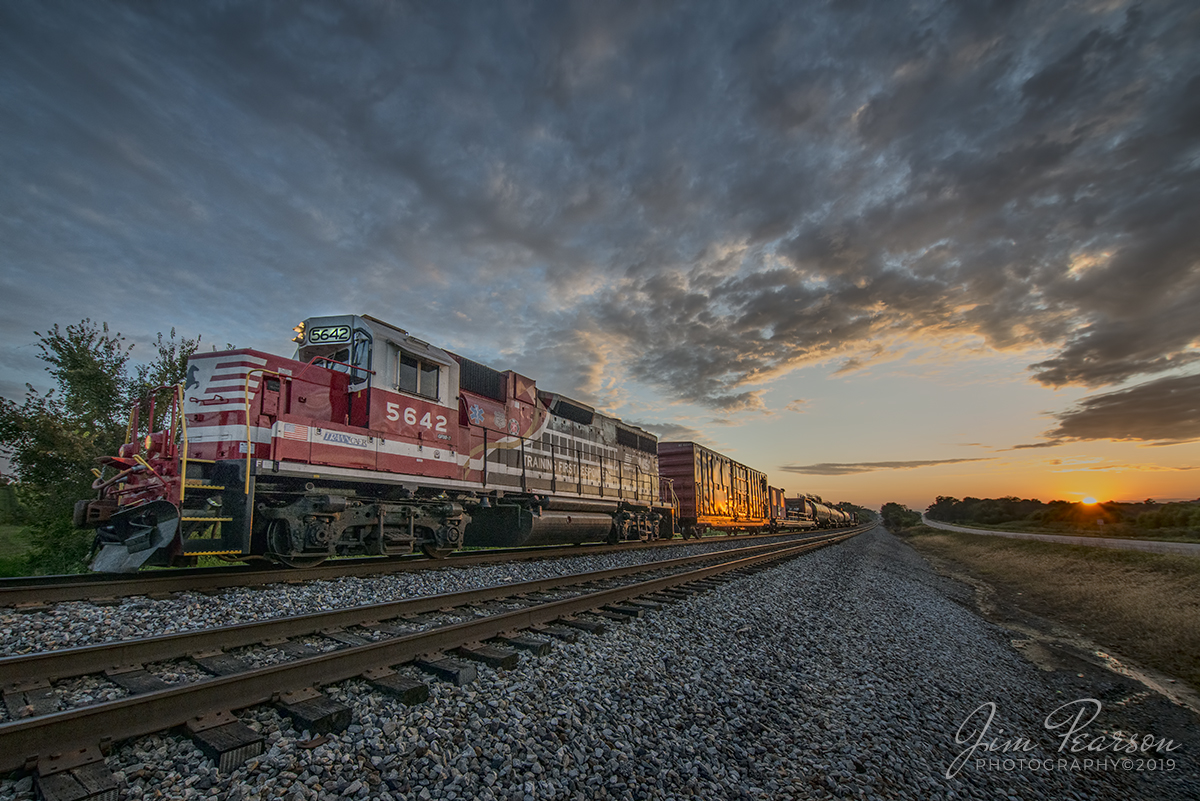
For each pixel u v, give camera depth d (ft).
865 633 31.86
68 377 42.11
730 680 20.01
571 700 15.65
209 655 15.87
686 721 16.28
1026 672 35.81
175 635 15.49
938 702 23.85
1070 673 38.27
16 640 16.01
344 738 11.94
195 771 10.43
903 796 15.06
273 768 10.69
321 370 30.81
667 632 23.54
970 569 108.99
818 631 29.66
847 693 21.65
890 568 79.15
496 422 42.27
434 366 36.14
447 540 36.42
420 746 12.00
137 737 10.93
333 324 33.19
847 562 69.82
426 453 34.50
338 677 14.21
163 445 26.05
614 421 63.77
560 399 52.42
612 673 18.08
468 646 17.79
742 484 106.11
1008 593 76.59
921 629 37.78
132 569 22.98
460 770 11.64
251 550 28.60
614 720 15.17
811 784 14.53
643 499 66.90
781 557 58.90
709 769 13.99
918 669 27.68
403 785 10.85
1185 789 22.63
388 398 32.30
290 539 27.61
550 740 13.44
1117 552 86.69
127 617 18.31
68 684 13.52
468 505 40.24
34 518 38.93
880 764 16.38
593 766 12.96
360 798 10.27
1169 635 47.34
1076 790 19.88
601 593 26.25
